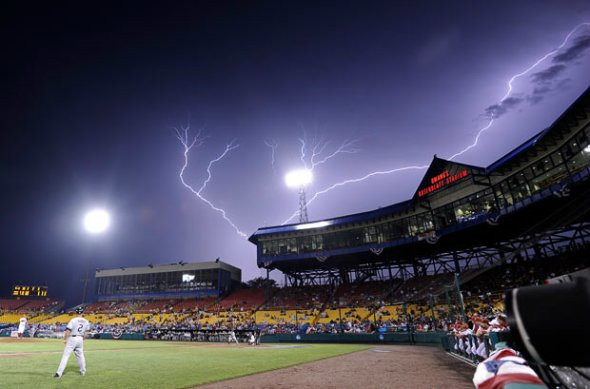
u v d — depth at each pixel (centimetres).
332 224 5212
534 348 91
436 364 1377
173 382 944
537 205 3294
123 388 834
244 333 3688
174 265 6800
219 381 977
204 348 2577
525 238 3806
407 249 4903
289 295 5662
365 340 3291
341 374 1124
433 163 4422
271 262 5453
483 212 3869
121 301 6794
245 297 6028
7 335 4366
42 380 928
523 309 95
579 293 87
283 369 1262
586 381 127
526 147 3275
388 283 5212
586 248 3488
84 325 1057
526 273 3806
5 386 834
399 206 4797
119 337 4309
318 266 5866
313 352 2136
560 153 3109
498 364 147
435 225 4466
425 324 3378
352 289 5347
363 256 5259
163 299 6600
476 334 1156
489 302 3469
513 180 3628
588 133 2756
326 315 4600
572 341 85
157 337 4138
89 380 949
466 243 4609
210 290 6419
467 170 3969
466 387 866
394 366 1337
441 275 4712
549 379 151
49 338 3797
